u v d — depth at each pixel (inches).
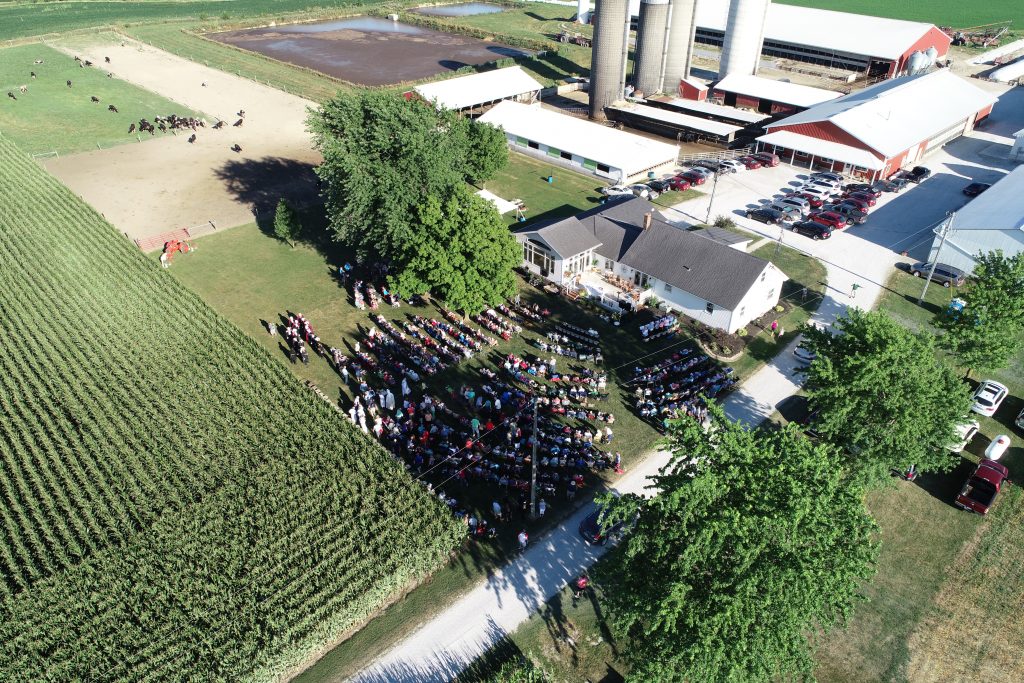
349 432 2060.8
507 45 6717.5
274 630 1520.7
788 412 2212.1
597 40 4463.6
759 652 1181.7
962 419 1744.6
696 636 1199.6
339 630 1568.7
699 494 1226.0
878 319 1802.4
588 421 2154.3
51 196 3563.0
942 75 4557.1
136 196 3688.5
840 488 1343.5
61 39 6560.0
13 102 4948.3
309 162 4136.3
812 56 5787.4
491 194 3575.3
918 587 1690.5
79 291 2783.0
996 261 2138.3
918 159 4087.1
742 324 2588.6
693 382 2316.7
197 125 4613.7
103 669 1460.4
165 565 1681.8
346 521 1777.8
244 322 2672.2
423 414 2182.6
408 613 1638.8
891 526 1845.5
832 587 1228.5
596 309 2687.0
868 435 1745.8
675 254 2682.1
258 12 7815.0
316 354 2477.9
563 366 2399.1
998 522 1845.5
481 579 1713.8
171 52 6299.2
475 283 2456.9
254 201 3654.0
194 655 1481.3
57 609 1587.1
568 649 1553.9
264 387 2257.6
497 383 2271.2
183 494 1876.2
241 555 1696.6
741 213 3496.6
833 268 3019.2
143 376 2317.9
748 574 1168.2
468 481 1943.9
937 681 1494.8
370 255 3083.2
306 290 2878.9
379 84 5462.6
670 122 4355.3
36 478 1915.6
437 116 2960.1
